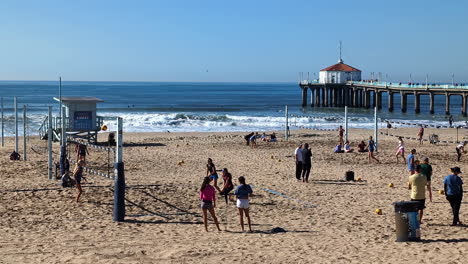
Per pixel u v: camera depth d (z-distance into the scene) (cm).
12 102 9106
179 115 5734
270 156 2658
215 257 977
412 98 14950
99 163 2336
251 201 1529
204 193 1186
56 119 3169
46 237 1131
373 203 1512
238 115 6662
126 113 6575
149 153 2731
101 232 1181
